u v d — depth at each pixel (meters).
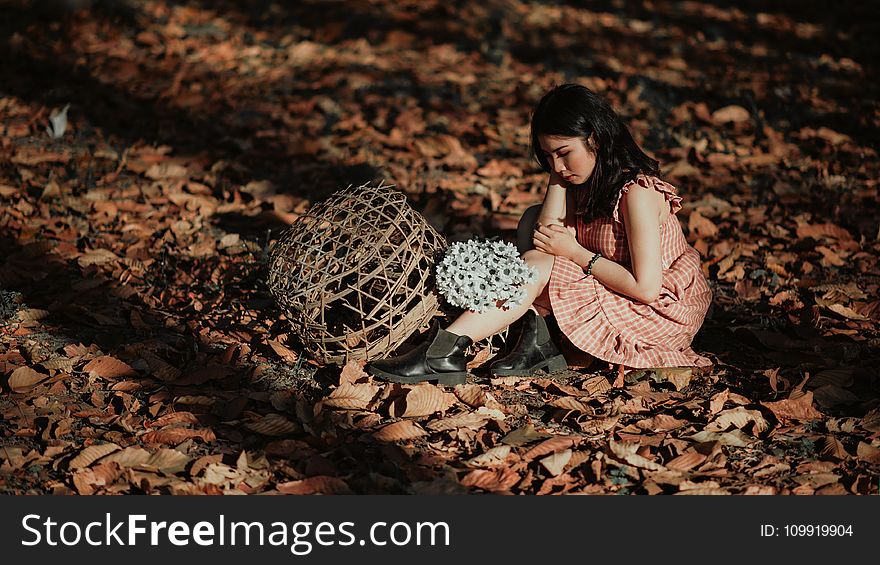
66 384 4.59
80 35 11.42
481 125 9.37
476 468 4.03
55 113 8.52
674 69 11.59
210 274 5.99
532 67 11.50
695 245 6.65
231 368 4.77
